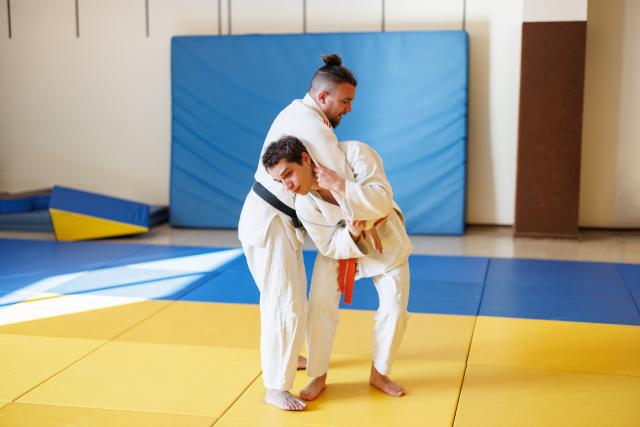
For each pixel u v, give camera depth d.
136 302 4.98
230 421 3.09
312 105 3.09
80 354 3.91
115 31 8.34
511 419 3.10
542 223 7.37
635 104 7.56
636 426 3.03
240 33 8.11
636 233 7.63
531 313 4.70
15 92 8.62
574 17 7.09
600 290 5.29
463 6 7.69
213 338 4.18
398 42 7.53
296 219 3.16
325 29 7.95
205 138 7.92
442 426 3.04
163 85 8.32
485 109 7.77
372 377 3.44
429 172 7.56
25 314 4.69
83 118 8.53
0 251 6.74
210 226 8.01
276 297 3.16
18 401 3.28
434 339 4.18
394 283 3.24
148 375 3.60
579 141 7.20
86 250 6.80
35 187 8.73
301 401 3.22
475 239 7.32
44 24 8.46
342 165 3.02
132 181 8.54
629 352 3.94
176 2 8.18
